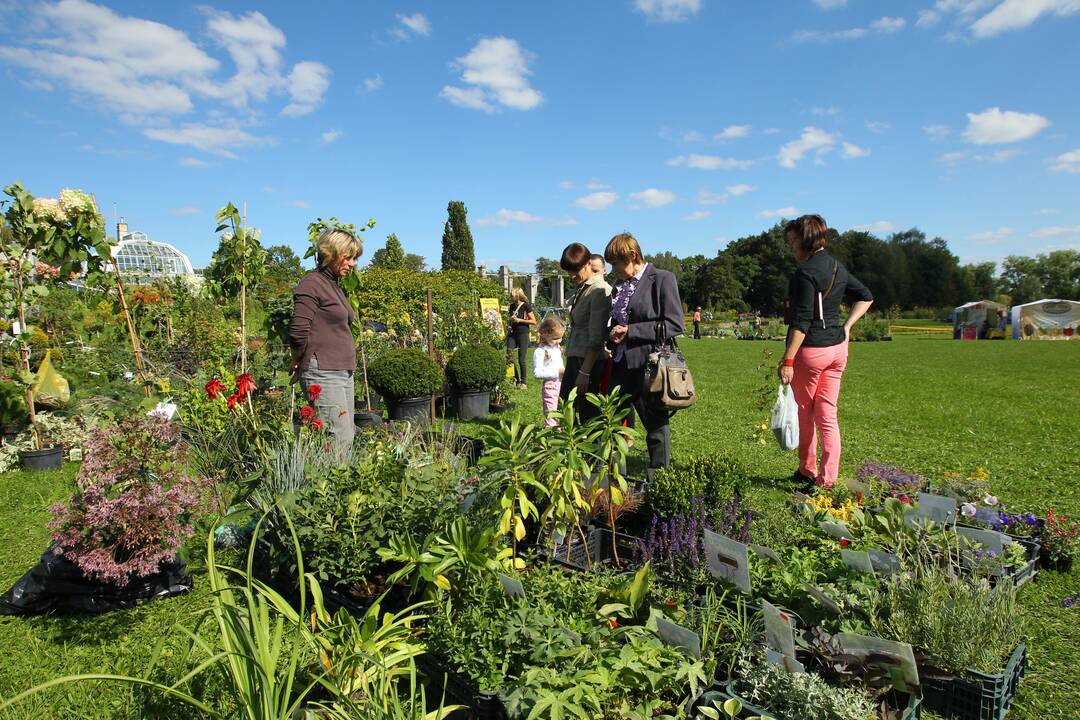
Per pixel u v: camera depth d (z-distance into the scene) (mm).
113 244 5949
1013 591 2654
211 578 2061
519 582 2455
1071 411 9578
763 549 3027
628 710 2109
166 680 2461
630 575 3002
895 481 4582
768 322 44625
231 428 4734
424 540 2969
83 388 7754
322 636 2201
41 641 2867
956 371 16797
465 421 8070
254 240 6250
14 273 6219
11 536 4125
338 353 4578
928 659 2357
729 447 6824
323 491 3252
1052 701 2430
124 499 2924
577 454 3061
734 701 2160
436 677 2342
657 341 4516
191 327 11812
